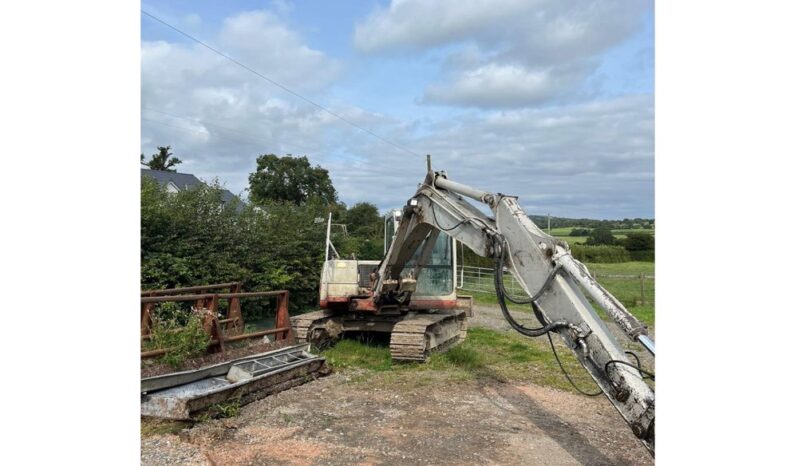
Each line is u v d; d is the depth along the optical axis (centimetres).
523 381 738
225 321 829
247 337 738
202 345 620
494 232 566
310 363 724
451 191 691
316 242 1541
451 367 817
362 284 1066
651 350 354
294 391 664
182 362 601
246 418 552
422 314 1006
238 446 473
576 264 459
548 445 491
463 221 648
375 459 450
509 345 1046
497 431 525
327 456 454
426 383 709
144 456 434
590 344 441
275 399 624
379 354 919
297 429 521
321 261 1514
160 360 594
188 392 585
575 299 462
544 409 606
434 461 448
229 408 559
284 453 459
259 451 462
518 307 1869
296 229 1495
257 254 1323
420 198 764
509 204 554
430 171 748
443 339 1012
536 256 505
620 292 2039
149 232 1056
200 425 519
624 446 493
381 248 2009
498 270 537
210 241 1173
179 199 1136
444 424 544
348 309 966
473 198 623
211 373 628
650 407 380
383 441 492
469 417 568
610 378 412
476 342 1090
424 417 567
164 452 445
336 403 614
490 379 741
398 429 527
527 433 522
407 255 868
